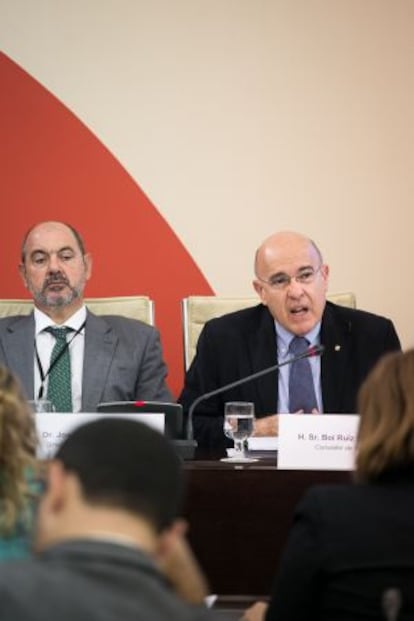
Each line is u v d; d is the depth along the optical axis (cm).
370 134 1101
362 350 790
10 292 1092
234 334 805
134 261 1095
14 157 1095
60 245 822
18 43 1098
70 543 247
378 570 371
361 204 1100
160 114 1098
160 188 1098
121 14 1095
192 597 278
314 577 380
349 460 570
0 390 379
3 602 226
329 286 1095
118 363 810
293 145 1101
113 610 228
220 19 1098
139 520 258
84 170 1097
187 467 564
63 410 794
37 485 373
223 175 1098
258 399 780
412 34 1100
